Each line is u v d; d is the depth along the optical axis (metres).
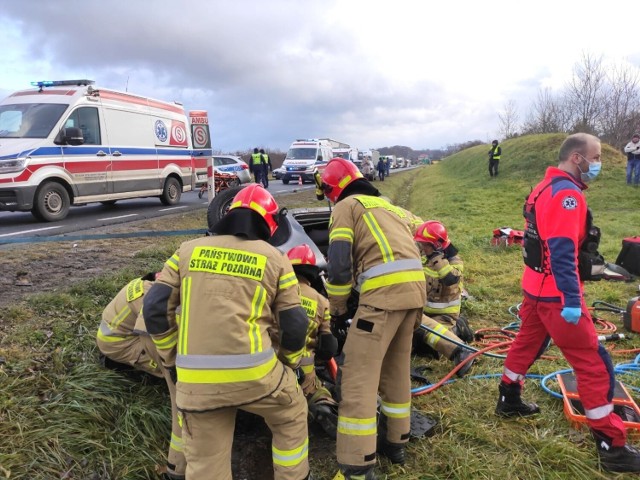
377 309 2.70
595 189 18.31
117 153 11.58
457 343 4.18
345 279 2.75
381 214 2.83
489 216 14.60
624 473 2.85
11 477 2.63
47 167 9.95
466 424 3.35
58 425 3.03
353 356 2.73
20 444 2.84
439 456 3.08
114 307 3.55
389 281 2.70
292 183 29.12
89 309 4.63
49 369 3.57
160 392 3.61
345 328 3.47
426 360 4.45
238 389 2.21
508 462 2.99
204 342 2.21
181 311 2.30
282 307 2.39
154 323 2.36
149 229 9.42
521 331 3.31
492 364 4.33
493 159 24.86
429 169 56.28
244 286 2.27
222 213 6.72
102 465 2.89
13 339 3.84
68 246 7.44
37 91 10.95
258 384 2.24
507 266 8.16
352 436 2.66
